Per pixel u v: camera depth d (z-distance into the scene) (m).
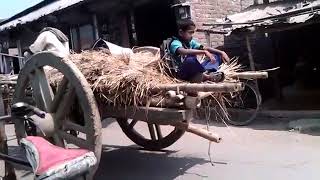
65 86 5.06
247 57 11.91
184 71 4.93
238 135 8.08
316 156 6.26
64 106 5.08
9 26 15.36
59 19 13.45
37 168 3.26
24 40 16.42
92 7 12.21
